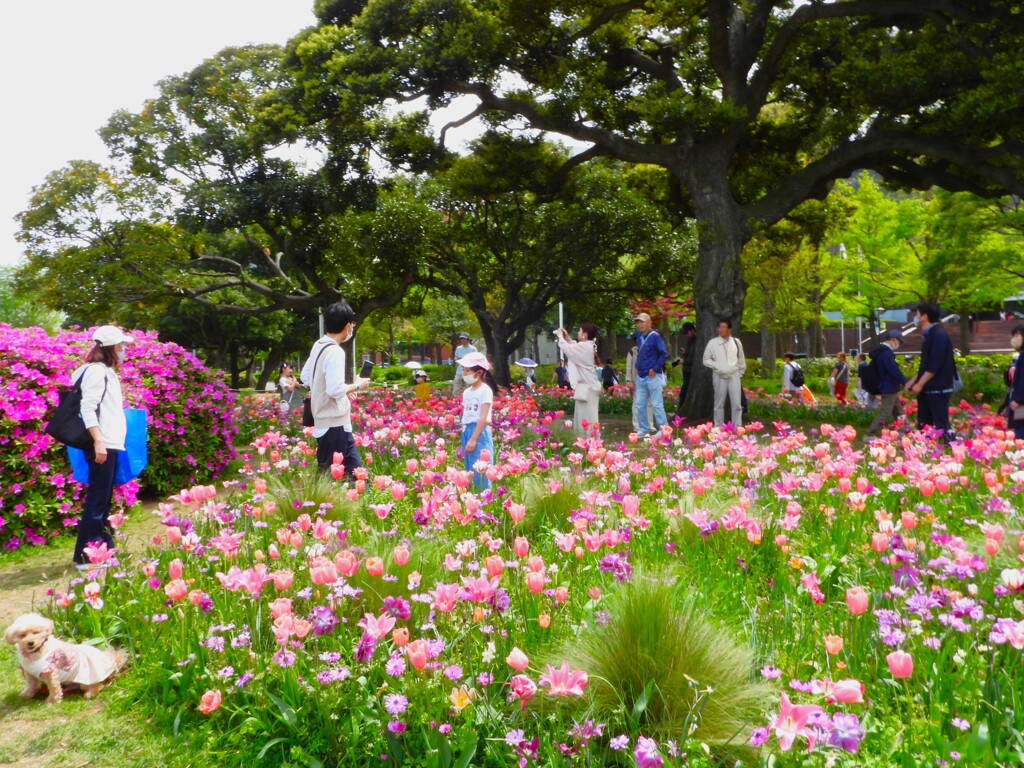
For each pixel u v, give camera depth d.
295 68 20.02
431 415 10.63
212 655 3.55
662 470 7.58
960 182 16.58
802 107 18.30
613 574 3.90
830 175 16.47
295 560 4.52
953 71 13.49
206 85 27.59
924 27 15.05
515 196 23.27
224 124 26.94
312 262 28.42
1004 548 4.05
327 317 6.66
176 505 8.24
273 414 15.08
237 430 10.35
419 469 7.98
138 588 4.53
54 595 4.55
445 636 3.49
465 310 53.78
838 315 56.97
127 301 28.92
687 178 15.88
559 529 5.38
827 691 2.39
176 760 3.11
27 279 29.52
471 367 6.91
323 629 3.37
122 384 8.16
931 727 2.66
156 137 27.45
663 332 43.75
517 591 3.84
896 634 2.96
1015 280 29.77
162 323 44.97
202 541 5.05
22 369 6.96
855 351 47.44
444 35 15.61
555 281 24.61
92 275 27.92
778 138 18.31
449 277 25.70
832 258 33.28
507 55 16.03
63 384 7.18
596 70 15.73
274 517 5.71
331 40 17.25
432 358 79.94
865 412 14.96
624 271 25.81
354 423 11.32
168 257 28.98
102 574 4.61
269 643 3.60
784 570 4.28
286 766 2.93
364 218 22.91
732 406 12.49
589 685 2.96
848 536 4.84
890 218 30.62
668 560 4.62
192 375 9.70
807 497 5.91
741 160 19.20
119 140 27.78
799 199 16.02
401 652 3.00
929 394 9.76
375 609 3.81
